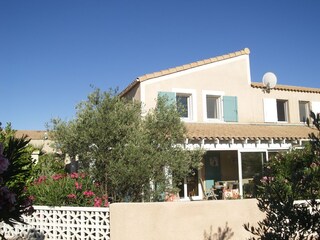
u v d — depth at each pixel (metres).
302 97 21.22
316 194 4.18
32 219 9.72
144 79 16.86
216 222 8.81
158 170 11.09
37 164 12.30
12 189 5.68
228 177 18.14
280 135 17.03
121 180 10.16
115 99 11.03
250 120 19.28
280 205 3.65
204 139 14.92
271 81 19.81
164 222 8.57
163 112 11.87
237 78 19.30
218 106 18.89
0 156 4.82
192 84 18.00
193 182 17.31
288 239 3.58
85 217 9.27
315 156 3.72
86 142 10.50
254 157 17.14
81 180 10.54
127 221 8.53
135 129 10.93
